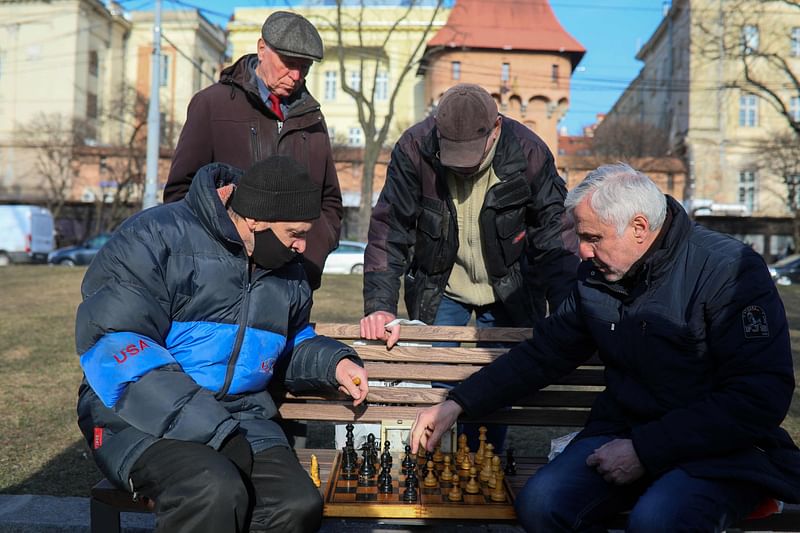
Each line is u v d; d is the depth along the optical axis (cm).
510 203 334
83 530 329
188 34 4688
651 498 230
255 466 246
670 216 252
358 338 318
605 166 256
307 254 350
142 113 3934
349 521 252
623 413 265
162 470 226
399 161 343
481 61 3978
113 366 234
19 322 902
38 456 427
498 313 371
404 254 352
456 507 250
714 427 231
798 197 3581
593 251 253
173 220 257
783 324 236
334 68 4441
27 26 4444
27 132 4072
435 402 308
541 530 241
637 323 253
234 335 260
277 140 344
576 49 3966
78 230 3884
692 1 4084
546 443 476
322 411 307
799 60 4022
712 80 4097
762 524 248
